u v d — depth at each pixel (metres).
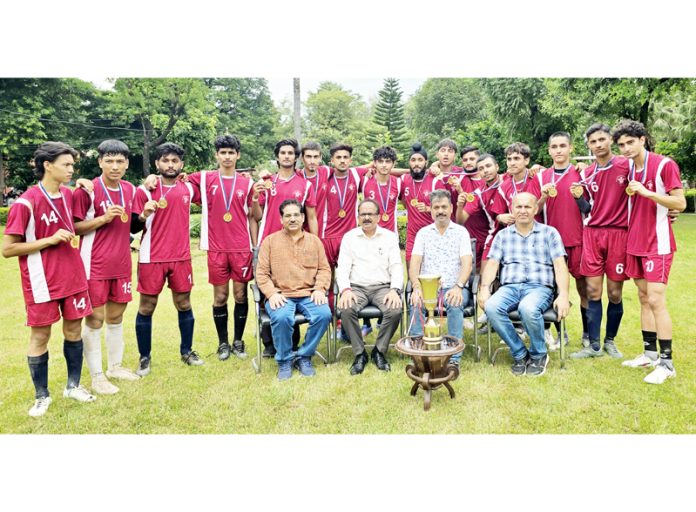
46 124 22.38
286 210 4.39
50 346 5.17
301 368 4.41
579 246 4.69
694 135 21.33
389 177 5.41
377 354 4.52
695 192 21.89
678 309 6.12
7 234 3.42
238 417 3.63
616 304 4.57
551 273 4.47
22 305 7.05
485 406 3.72
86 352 4.02
